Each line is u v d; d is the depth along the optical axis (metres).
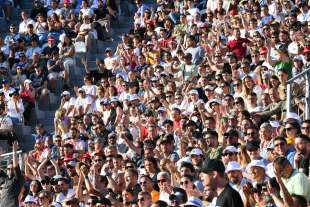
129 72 71.31
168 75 68.44
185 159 49.31
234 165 43.94
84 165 55.41
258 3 72.38
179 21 77.12
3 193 57.75
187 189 46.06
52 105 75.31
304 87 53.06
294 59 59.25
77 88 71.38
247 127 51.25
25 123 73.44
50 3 84.31
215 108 57.25
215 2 76.50
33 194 57.34
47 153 65.50
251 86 58.62
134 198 49.81
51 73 76.81
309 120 46.88
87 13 82.19
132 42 76.00
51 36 79.19
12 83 76.81
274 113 54.66
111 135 59.88
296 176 40.88
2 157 67.19
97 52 80.50
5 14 87.06
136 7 85.00
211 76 65.31
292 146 46.38
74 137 64.44
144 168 52.12
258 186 43.59
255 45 64.88
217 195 38.88
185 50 69.75
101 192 54.22
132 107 64.94
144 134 62.00
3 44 80.25
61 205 53.25
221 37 69.62
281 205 40.75
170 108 62.47
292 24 66.31
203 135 52.50
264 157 48.03
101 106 67.88
